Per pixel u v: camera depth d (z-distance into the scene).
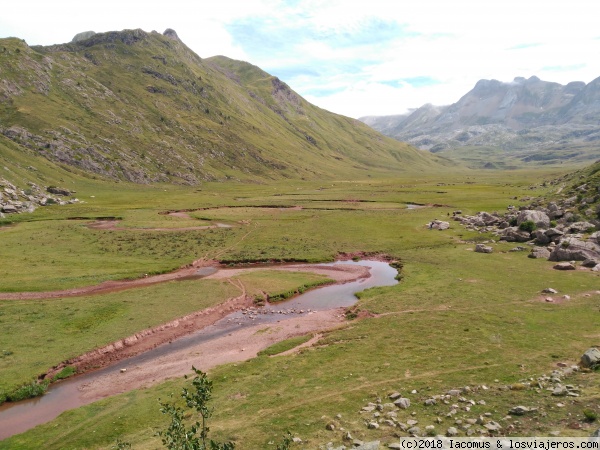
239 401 28.09
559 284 53.09
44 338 41.62
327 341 39.78
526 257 69.06
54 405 31.95
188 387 32.16
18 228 95.81
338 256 79.19
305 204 150.25
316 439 21.03
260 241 89.75
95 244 83.56
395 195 171.88
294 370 32.84
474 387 25.94
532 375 27.50
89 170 196.62
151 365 38.44
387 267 71.62
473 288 53.72
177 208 136.88
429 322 42.00
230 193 194.62
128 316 48.06
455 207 132.62
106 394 33.34
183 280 64.00
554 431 18.34
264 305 54.84
